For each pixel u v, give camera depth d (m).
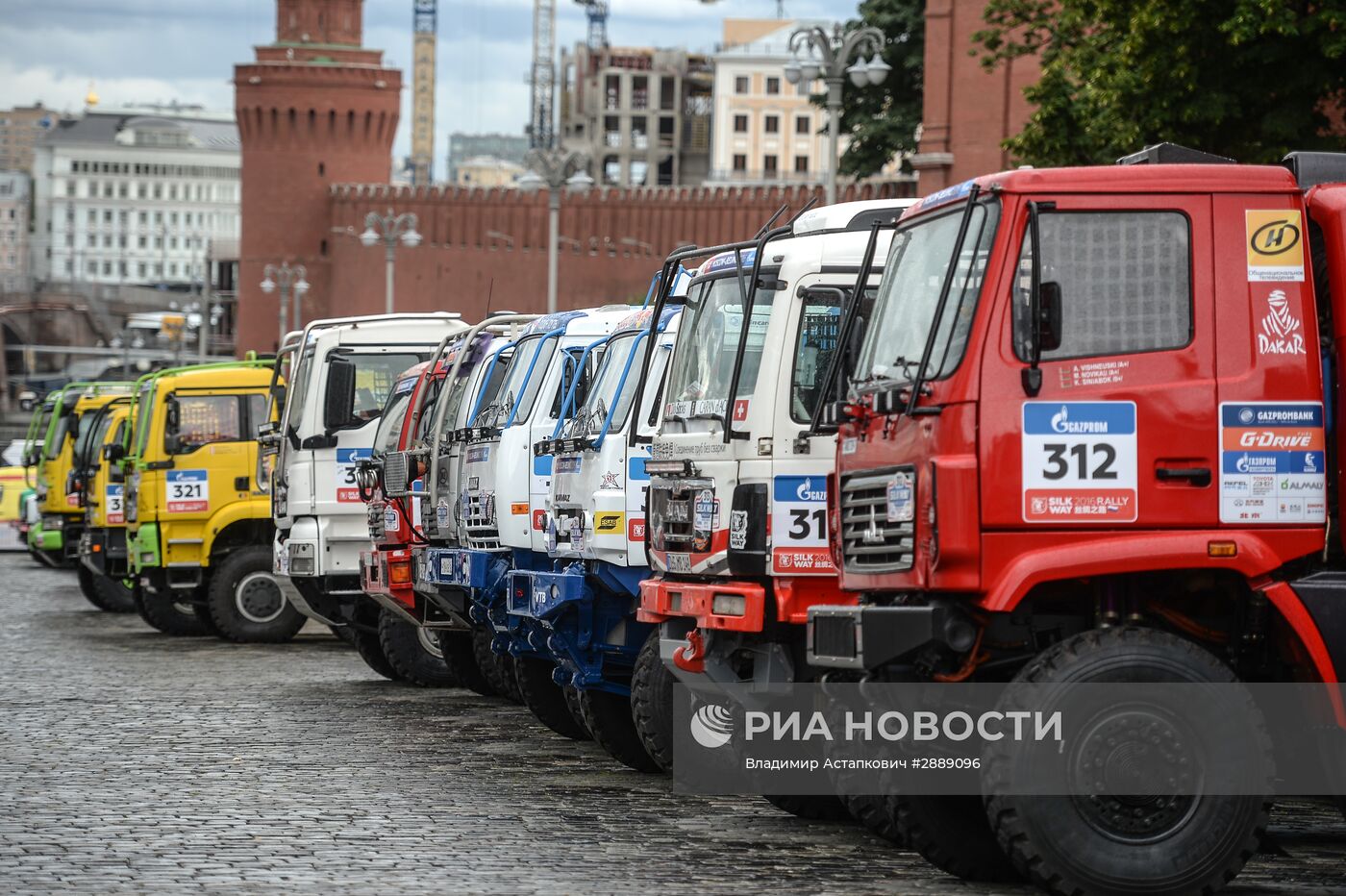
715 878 22.66
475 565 35.78
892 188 150.88
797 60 76.00
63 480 81.00
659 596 28.28
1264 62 59.03
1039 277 21.25
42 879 22.22
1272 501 21.70
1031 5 77.19
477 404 37.38
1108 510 21.36
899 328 22.80
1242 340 21.73
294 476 48.22
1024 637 22.53
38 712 40.41
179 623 62.44
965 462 21.12
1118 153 64.38
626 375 31.25
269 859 23.66
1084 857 20.62
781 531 26.73
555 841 25.05
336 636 60.88
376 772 31.70
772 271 27.30
